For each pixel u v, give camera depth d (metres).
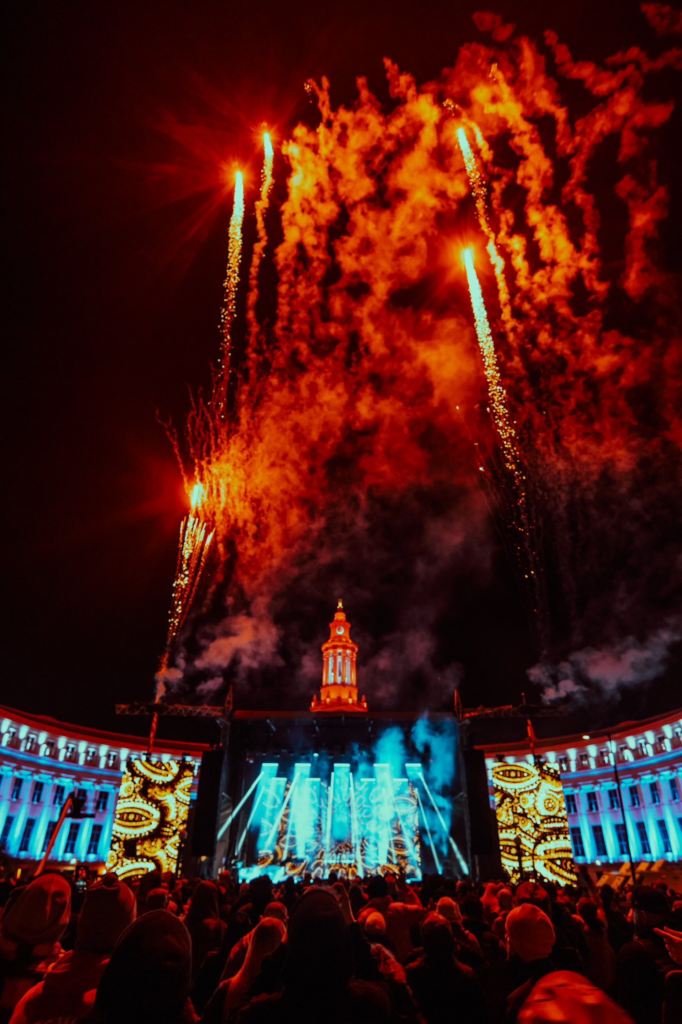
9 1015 4.29
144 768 28.70
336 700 64.19
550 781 29.75
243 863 40.84
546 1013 1.64
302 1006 3.12
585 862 58.78
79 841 59.25
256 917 9.20
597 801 59.69
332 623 69.19
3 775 54.78
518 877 28.12
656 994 4.98
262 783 44.81
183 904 13.30
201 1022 4.94
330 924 3.32
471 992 5.20
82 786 60.62
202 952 8.49
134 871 26.91
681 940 6.32
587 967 8.51
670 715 53.84
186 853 31.28
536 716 33.81
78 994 3.72
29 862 45.75
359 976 5.13
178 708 34.72
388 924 8.74
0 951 4.48
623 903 20.31
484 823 29.97
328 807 43.78
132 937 2.93
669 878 32.47
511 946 5.73
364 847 42.50
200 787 31.81
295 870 40.88
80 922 3.96
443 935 5.45
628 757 58.03
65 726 60.56
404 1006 4.91
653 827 54.84
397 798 44.03
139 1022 2.70
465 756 31.38
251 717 45.97
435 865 41.94
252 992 4.29
